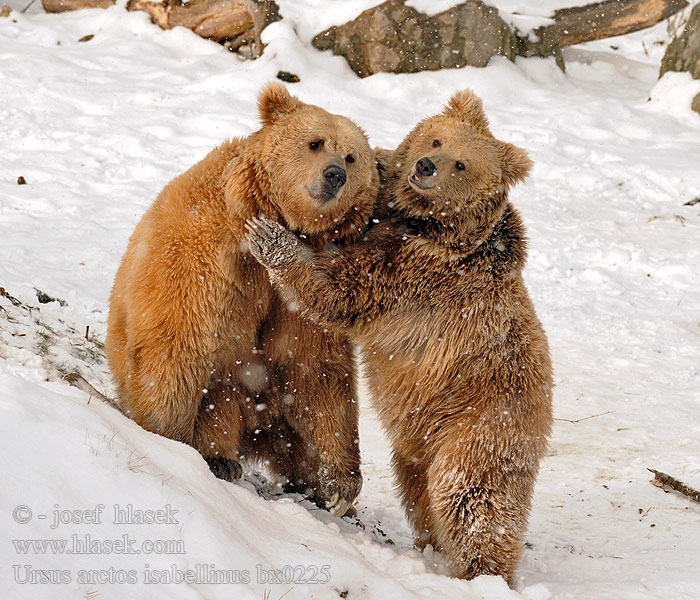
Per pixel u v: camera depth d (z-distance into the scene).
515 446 9.20
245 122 28.84
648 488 12.48
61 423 6.99
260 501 8.52
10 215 21.30
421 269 9.62
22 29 37.16
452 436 9.36
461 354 9.55
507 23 34.88
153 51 36.12
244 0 35.31
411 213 9.88
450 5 33.28
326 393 9.80
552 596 8.55
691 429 14.55
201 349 9.05
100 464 6.77
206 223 8.98
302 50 33.28
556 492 12.34
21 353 9.98
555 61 36.31
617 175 27.64
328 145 9.04
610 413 15.13
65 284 17.11
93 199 22.98
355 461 10.08
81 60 34.25
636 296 20.48
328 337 9.63
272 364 9.77
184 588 6.14
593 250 22.67
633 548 10.52
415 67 33.44
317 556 7.46
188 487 7.41
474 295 9.62
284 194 9.13
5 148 26.09
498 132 29.81
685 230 24.36
